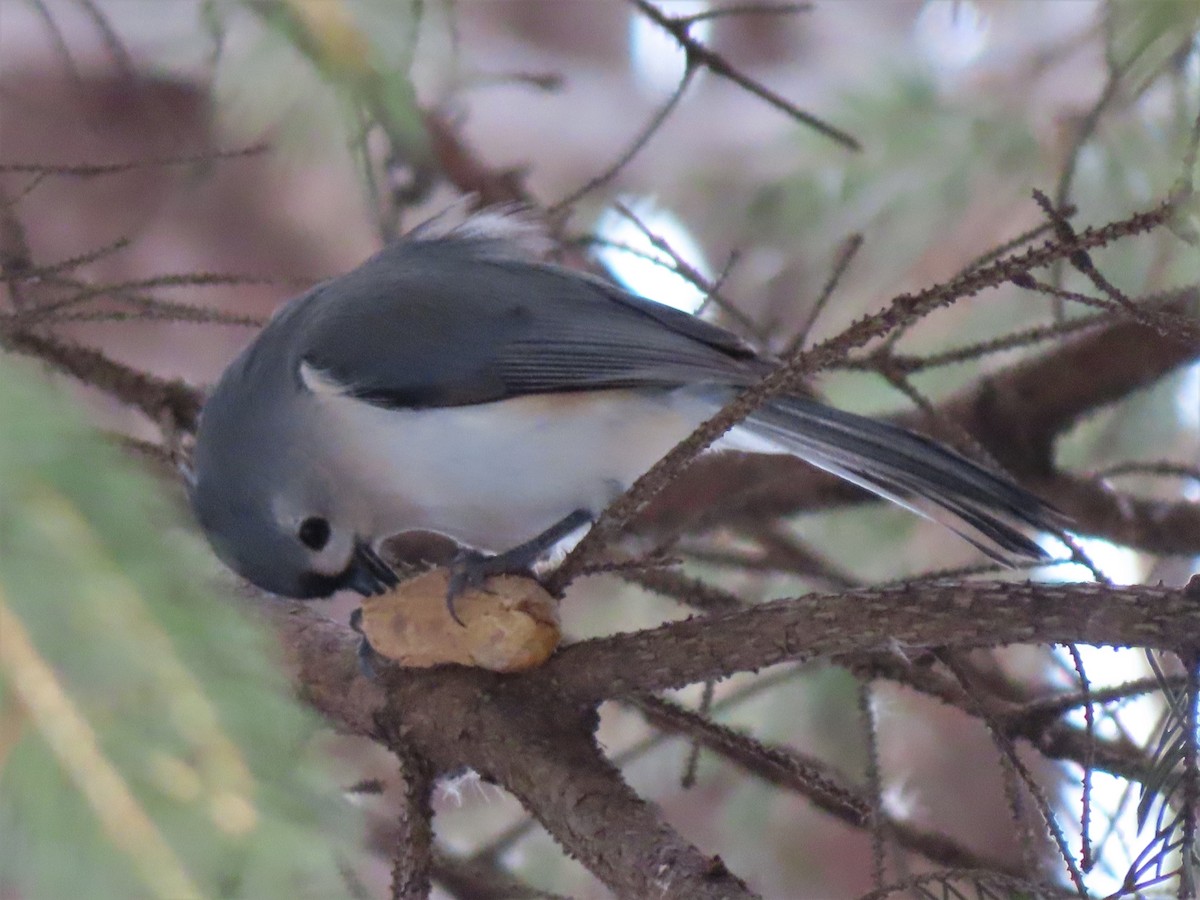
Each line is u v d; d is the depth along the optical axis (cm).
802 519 907
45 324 674
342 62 427
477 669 527
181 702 271
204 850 268
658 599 898
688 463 494
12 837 265
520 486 663
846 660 637
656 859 434
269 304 1110
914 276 805
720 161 971
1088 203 699
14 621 256
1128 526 836
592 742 507
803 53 1088
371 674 550
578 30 1270
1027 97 743
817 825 841
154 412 732
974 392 842
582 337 679
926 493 643
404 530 693
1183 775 407
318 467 666
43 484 258
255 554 660
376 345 669
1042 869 516
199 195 1034
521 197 849
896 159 759
